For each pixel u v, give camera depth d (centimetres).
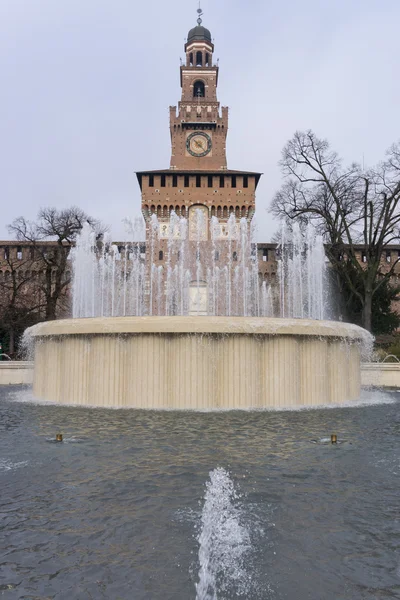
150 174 5375
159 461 649
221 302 5069
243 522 454
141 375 1180
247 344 1184
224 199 5359
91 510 480
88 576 362
